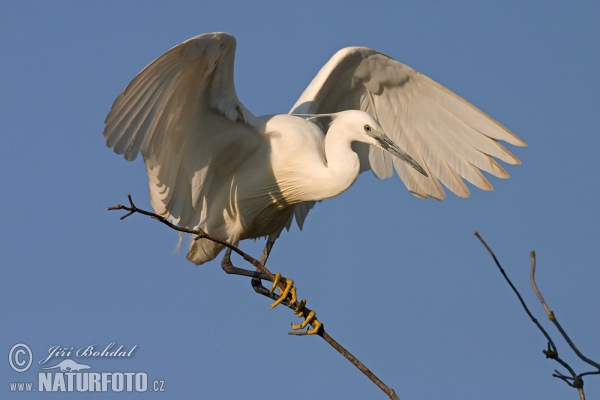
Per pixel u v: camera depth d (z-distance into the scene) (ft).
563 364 22.11
